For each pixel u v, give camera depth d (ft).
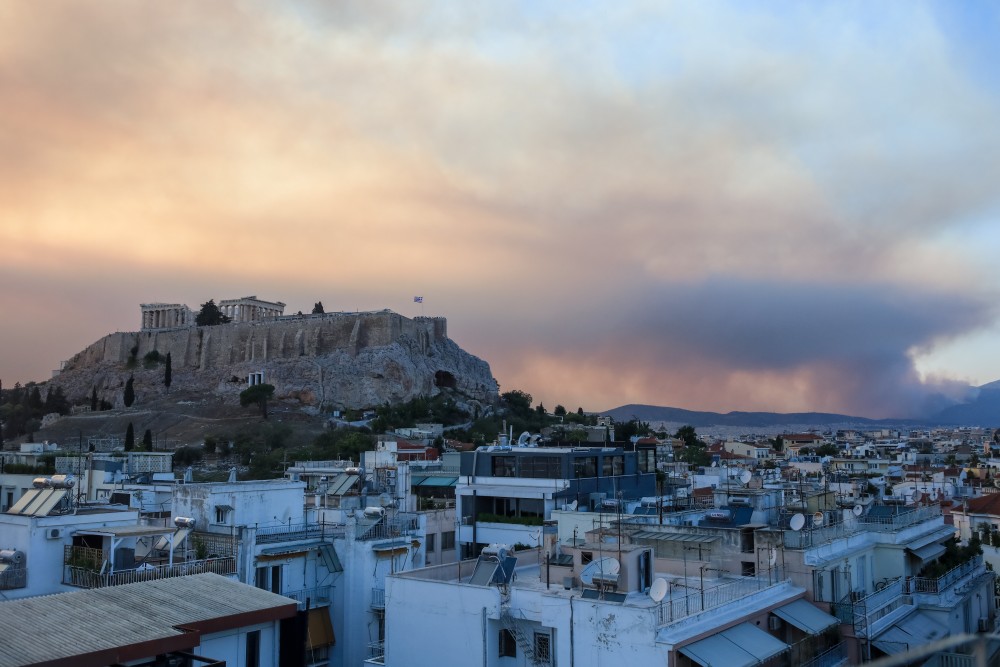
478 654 120.98
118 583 126.00
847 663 125.39
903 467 561.02
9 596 124.77
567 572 128.16
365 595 166.30
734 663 102.83
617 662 104.53
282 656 110.52
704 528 143.95
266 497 177.17
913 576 162.71
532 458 225.97
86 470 291.58
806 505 171.63
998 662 148.05
